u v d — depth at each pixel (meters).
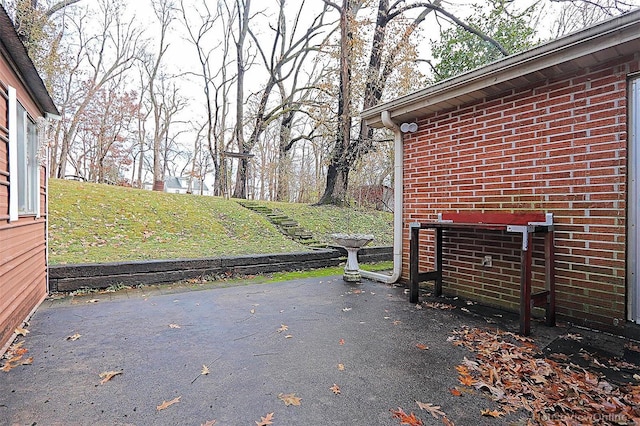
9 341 2.98
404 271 5.47
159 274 5.36
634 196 3.14
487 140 4.34
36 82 3.64
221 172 19.61
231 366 2.57
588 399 2.13
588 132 3.43
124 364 2.58
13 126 3.21
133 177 26.52
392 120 5.34
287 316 3.79
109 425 1.85
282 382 2.34
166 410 2.00
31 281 3.84
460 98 4.43
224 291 4.95
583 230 3.45
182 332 3.26
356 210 13.05
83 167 23.59
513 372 2.48
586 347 2.95
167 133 27.58
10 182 3.12
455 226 3.92
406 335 3.23
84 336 3.13
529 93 3.91
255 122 19.34
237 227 9.48
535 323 3.58
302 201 24.89
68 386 2.25
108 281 4.97
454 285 4.79
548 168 3.73
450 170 4.79
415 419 1.93
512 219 3.88
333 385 2.30
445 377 2.42
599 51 3.12
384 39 11.91
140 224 8.24
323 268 7.11
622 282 3.19
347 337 3.17
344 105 12.62
